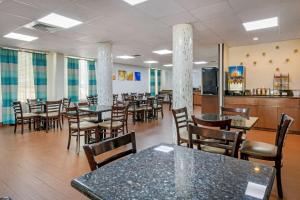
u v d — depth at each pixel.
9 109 6.77
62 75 8.12
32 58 7.42
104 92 6.13
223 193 0.92
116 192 0.94
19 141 4.76
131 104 7.38
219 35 5.38
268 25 4.51
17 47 6.74
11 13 3.66
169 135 5.38
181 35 4.34
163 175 1.12
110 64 6.18
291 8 3.53
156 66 13.16
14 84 6.88
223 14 3.79
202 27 4.62
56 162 3.46
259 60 6.55
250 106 5.95
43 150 4.09
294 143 4.52
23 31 4.82
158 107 8.12
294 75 6.04
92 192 0.95
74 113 4.20
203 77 7.36
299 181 2.74
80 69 9.25
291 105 5.40
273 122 5.65
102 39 5.71
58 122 6.39
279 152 2.33
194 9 3.54
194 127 1.83
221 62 6.55
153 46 6.72
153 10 3.57
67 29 4.67
